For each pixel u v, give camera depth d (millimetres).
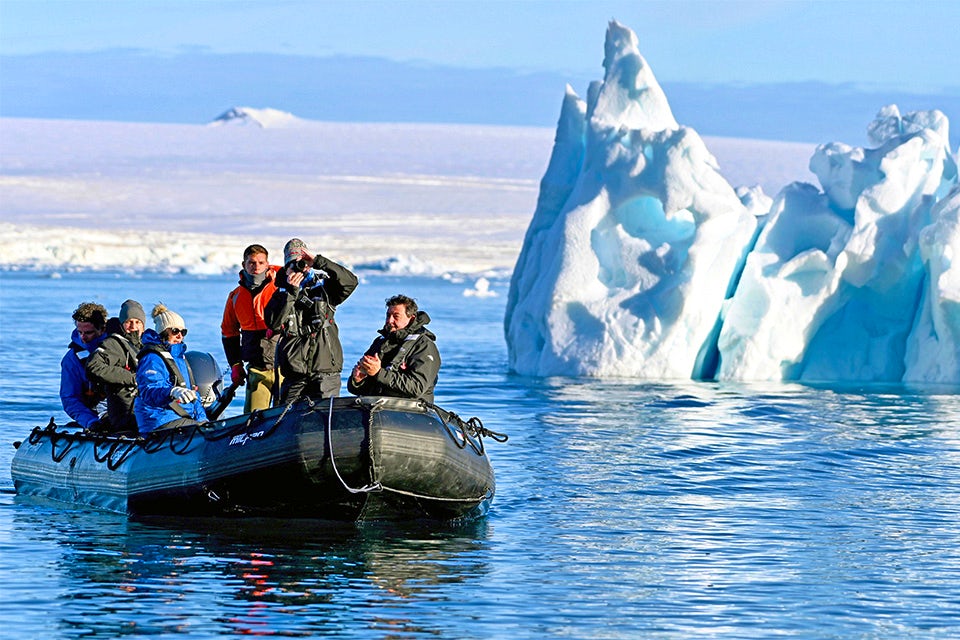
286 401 32500
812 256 74250
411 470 32062
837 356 77312
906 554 30953
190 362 36594
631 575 28328
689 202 74375
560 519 34812
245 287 34500
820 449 49188
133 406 35500
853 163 76938
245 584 26656
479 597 26094
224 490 32438
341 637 23188
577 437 51656
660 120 81375
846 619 25047
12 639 22766
